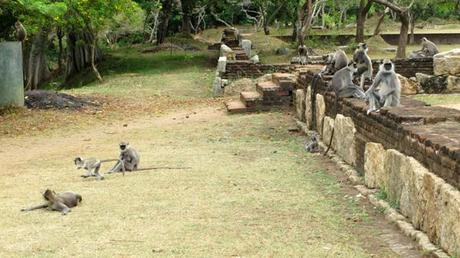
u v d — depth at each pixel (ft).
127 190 37.37
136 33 186.29
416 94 75.82
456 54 76.48
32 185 40.81
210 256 25.26
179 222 30.19
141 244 26.89
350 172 39.91
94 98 86.63
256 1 167.43
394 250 26.02
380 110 36.78
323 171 42.09
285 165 44.34
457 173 24.88
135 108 80.07
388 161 32.45
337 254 25.41
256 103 71.51
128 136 61.67
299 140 55.06
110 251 26.03
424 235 26.68
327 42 155.12
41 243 27.32
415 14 171.42
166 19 159.94
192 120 69.10
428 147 28.30
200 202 34.01
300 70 70.79
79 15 106.42
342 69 48.11
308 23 127.44
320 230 28.78
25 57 118.73
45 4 75.25
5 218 31.96
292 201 34.04
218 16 212.43
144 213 31.99
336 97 47.91
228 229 28.91
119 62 132.36
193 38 176.04
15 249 26.58
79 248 26.53
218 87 89.86
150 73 118.73
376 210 31.99
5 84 72.84
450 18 212.64
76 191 37.50
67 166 48.26
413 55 89.81
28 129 66.59
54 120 70.54
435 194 25.68
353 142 41.29
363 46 55.21
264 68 92.22
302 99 61.46
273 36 171.22
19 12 78.69
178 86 99.04
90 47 128.77
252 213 31.68
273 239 27.43
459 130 30.99
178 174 41.68
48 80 125.59
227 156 48.47
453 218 23.79
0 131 65.41
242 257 25.08
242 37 146.61
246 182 38.91
